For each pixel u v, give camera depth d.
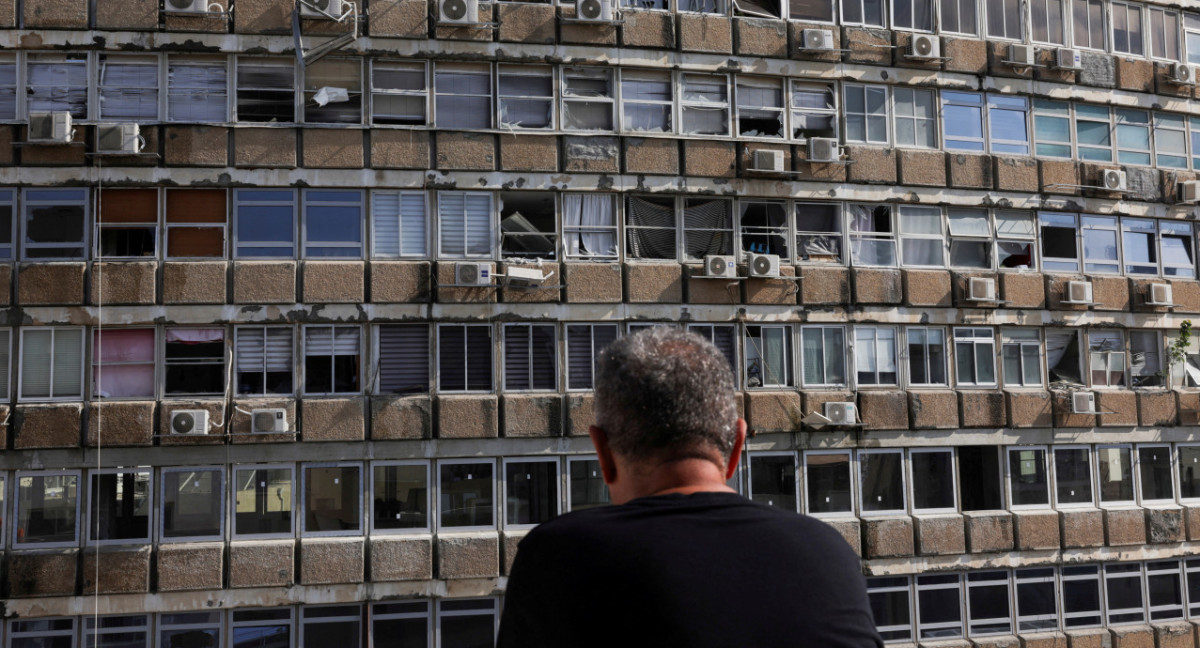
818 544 2.13
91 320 18.12
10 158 18.23
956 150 22.20
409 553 18.33
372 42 19.34
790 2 21.55
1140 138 23.95
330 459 18.44
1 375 17.98
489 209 19.69
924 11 22.33
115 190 18.62
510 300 19.39
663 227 20.41
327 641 18.16
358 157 19.06
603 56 20.16
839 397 20.58
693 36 20.64
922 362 21.48
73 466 17.77
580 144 19.89
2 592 17.28
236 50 18.86
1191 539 22.47
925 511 21.00
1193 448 23.23
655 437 2.32
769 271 20.17
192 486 18.06
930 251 21.92
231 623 17.88
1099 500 22.16
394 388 18.97
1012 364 22.16
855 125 21.67
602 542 2.07
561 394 19.39
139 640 17.66
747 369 20.45
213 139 18.64
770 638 1.95
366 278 18.98
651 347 2.43
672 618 1.95
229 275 18.55
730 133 20.92
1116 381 23.02
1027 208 22.48
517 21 19.84
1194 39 24.56
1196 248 24.05
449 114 19.80
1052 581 21.48
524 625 2.13
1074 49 22.83
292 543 18.02
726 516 2.14
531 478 19.19
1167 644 21.78
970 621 20.86
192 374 18.45
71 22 18.48
